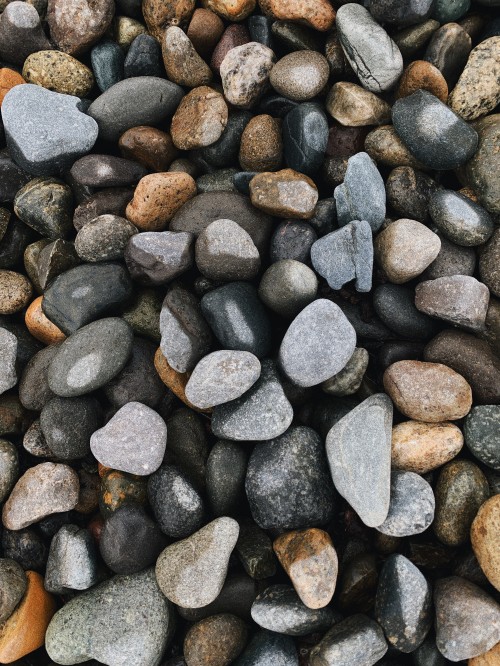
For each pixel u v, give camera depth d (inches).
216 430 13.5
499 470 13.4
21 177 16.0
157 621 13.1
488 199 14.4
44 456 14.7
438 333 14.2
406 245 13.8
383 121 15.4
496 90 14.8
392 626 12.4
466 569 12.9
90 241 14.5
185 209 14.9
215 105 15.1
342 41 15.2
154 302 15.1
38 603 13.8
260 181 14.6
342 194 14.4
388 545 13.4
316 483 13.3
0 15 16.6
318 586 12.3
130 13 17.0
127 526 13.3
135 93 15.5
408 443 13.2
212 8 16.3
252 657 12.7
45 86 16.3
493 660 12.3
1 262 16.1
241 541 13.5
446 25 14.9
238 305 13.8
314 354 13.4
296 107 15.1
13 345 14.9
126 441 13.5
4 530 14.3
